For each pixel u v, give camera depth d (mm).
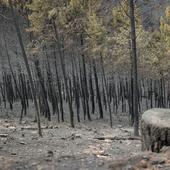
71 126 26469
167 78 42031
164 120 9398
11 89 46375
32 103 45469
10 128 21328
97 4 32531
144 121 9641
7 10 34062
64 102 49156
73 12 29953
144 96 56719
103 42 32656
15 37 52312
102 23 33750
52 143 13930
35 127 23109
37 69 32469
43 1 27406
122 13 31422
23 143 13102
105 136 18406
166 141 8961
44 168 8750
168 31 37469
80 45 34062
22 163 9180
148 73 38344
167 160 8156
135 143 14586
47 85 44656
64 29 30000
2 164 9016
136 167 8023
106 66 39781
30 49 30859
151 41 36156
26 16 30891
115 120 38031
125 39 31969
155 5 43031
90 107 47312
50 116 35969
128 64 35125
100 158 9867
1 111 39062
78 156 10234
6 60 54594
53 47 33438
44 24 28109
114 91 45406
